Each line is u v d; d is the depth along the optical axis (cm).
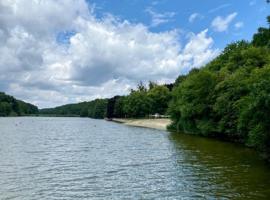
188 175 3547
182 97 9419
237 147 5906
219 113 7131
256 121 4334
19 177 3588
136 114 19662
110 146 6606
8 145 6850
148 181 3322
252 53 8031
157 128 12812
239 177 3391
